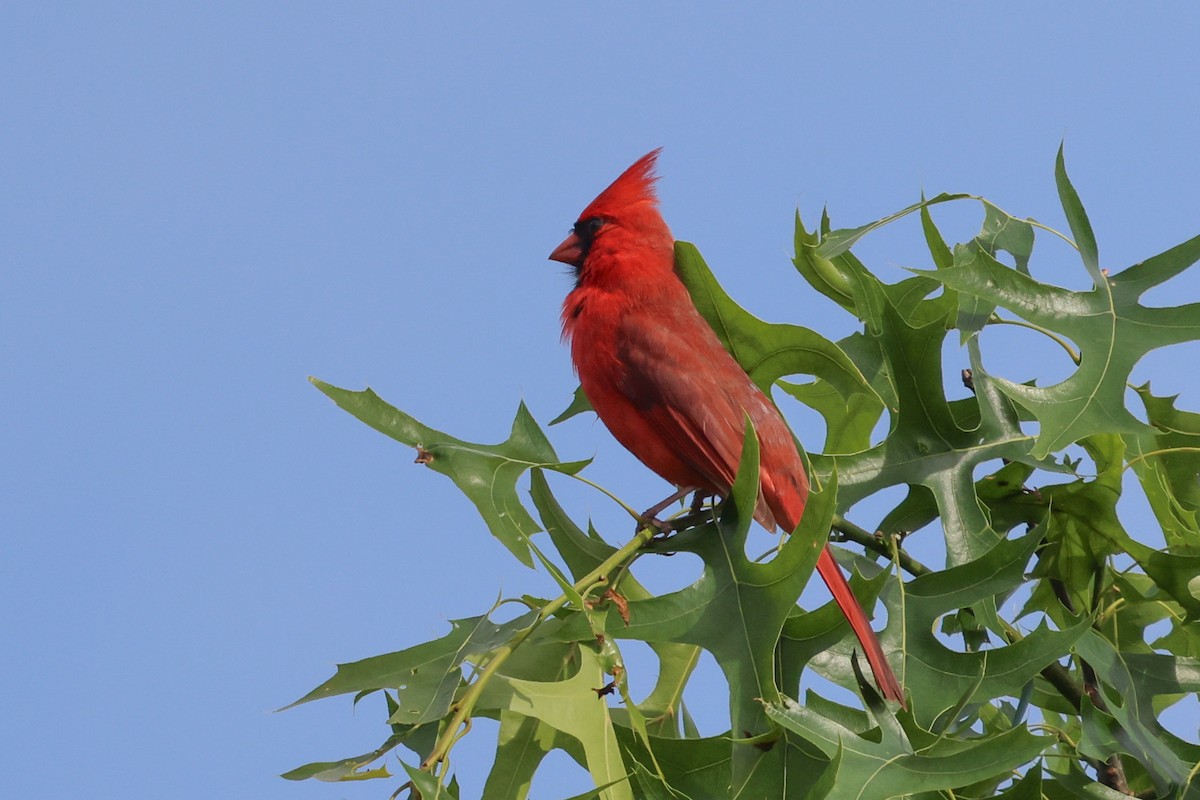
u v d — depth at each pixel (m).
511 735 5.85
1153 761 5.57
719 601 5.40
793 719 4.86
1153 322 6.04
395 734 5.28
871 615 5.56
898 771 4.69
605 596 5.59
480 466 6.36
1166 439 7.11
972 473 6.35
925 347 6.37
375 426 6.35
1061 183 6.38
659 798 5.08
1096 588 6.67
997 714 7.09
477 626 5.73
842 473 6.38
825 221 7.02
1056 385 5.91
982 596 5.80
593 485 6.25
